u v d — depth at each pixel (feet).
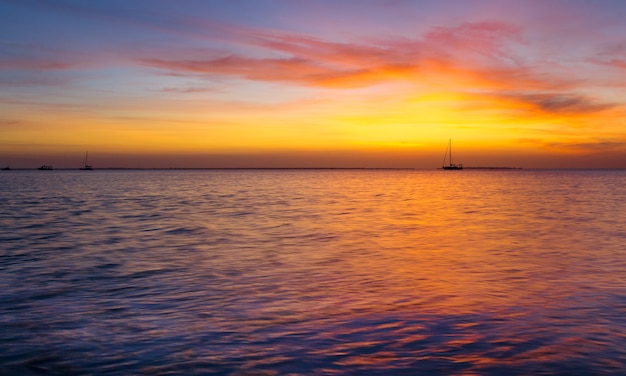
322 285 38.17
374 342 25.54
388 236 66.90
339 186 266.98
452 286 37.58
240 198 155.63
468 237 65.82
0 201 137.69
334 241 62.08
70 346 25.21
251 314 30.63
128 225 79.77
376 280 39.86
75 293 35.73
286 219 89.76
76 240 62.69
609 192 197.88
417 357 23.49
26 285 38.14
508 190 220.84
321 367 22.54
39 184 278.67
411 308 31.63
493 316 29.68
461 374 21.54
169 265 46.21
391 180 413.80
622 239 63.16
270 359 23.50
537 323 28.22
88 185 265.95
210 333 27.14
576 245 58.18
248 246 57.82
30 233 69.67
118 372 22.16
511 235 67.72
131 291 36.37
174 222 84.12
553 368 21.94
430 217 94.27
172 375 21.81
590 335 26.05
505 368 22.04
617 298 33.55
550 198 157.58
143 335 26.84
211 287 37.58
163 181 352.49
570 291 35.63
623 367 21.94
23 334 26.94
